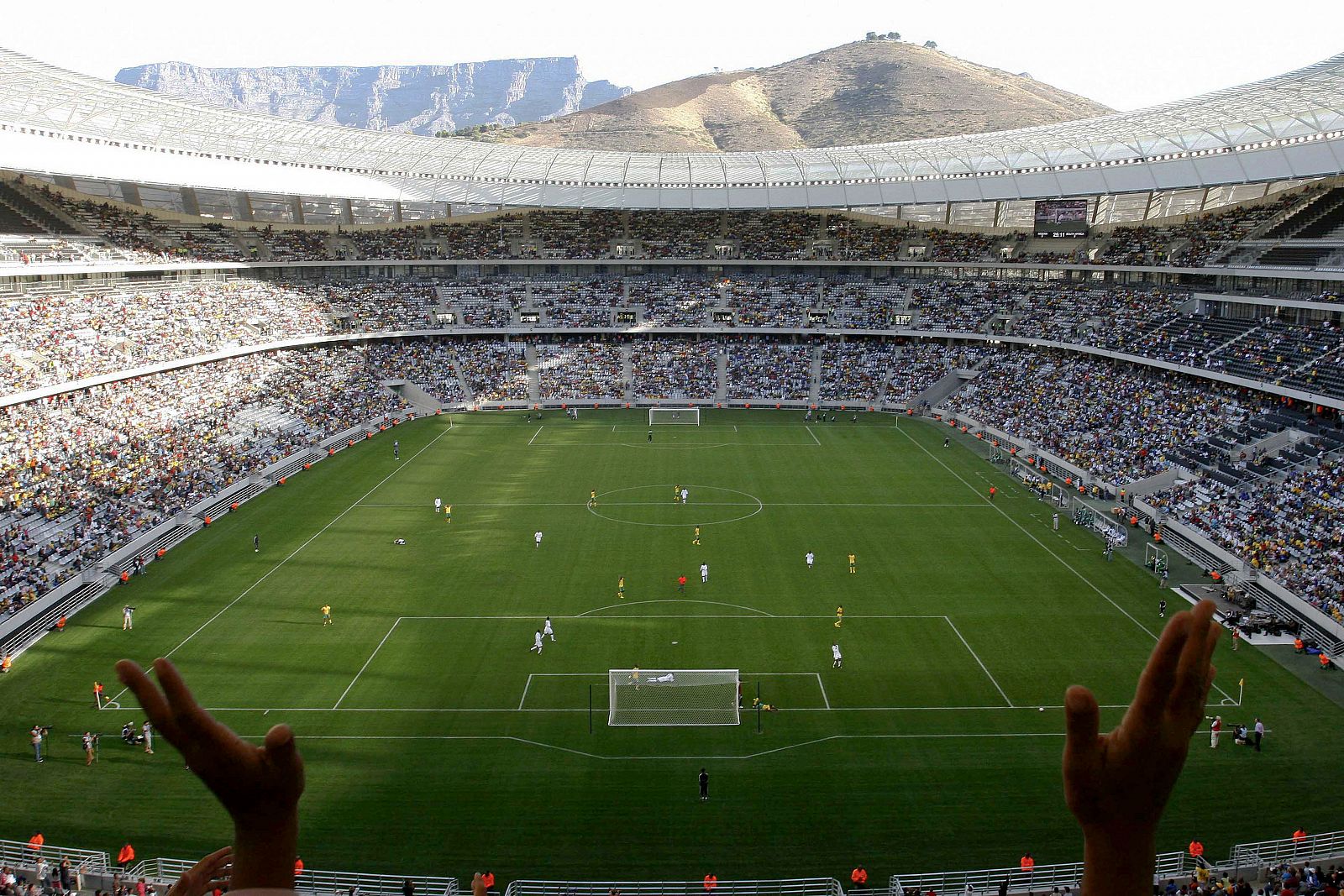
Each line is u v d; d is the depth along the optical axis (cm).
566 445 9856
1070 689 451
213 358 9644
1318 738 4112
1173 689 433
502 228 13725
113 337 8894
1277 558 5800
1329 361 7619
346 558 6431
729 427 10738
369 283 12562
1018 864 3325
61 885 3120
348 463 9075
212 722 441
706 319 12762
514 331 12444
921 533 6988
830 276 13362
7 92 7494
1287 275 8588
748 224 13912
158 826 3528
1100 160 10594
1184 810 3603
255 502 7762
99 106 8200
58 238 9444
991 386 11100
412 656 4956
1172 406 8788
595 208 12975
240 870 450
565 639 5169
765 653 4994
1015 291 12300
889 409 11700
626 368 12325
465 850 3397
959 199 12125
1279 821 3534
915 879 3219
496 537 6881
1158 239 11344
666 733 4203
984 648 5047
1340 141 8975
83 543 6200
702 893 3152
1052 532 7012
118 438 7819
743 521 7262
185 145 9519
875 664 4869
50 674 4722
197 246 11025
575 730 4234
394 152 11188
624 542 6769
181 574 6116
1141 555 6512
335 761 3969
